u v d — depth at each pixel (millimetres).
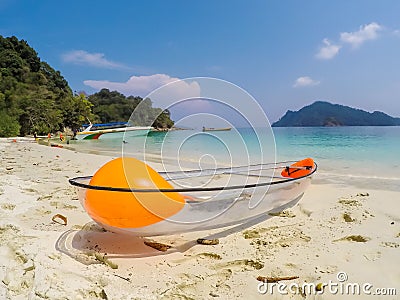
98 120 57125
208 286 2805
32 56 83125
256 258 3285
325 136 26094
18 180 7375
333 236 3824
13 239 3662
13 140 33656
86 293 2633
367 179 7762
